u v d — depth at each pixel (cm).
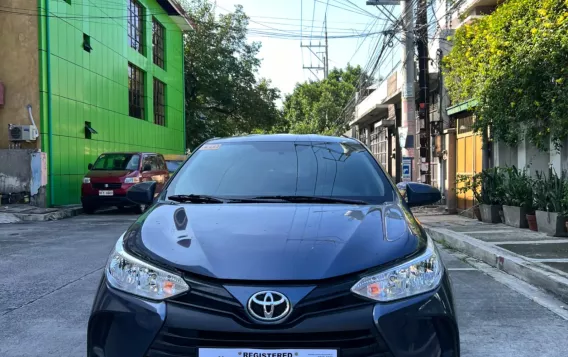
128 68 2217
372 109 2584
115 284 269
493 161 1223
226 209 327
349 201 353
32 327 451
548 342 414
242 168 398
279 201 351
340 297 243
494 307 511
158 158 1684
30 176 1473
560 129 850
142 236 295
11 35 1470
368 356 237
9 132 1455
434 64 1606
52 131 1532
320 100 4747
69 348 403
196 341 239
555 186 881
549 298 542
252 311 237
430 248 294
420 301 255
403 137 1420
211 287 246
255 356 234
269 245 268
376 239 282
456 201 1375
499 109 990
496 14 996
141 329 247
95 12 1838
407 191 416
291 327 235
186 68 3172
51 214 1339
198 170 402
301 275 246
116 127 2036
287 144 429
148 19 2445
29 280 622
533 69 873
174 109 2856
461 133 1392
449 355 254
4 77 1473
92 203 1426
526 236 872
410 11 1401
